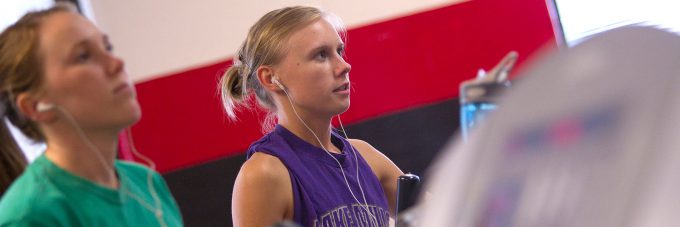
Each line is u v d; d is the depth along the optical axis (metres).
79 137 1.12
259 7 3.47
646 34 0.36
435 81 3.59
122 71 1.11
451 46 3.58
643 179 0.33
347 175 1.85
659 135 0.33
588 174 0.33
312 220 1.76
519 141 0.35
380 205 1.89
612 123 0.34
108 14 3.38
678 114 0.33
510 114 0.36
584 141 0.34
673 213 0.32
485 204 0.35
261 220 1.75
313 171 1.81
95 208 1.14
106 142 1.14
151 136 3.43
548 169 0.34
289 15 1.84
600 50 0.36
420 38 3.57
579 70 0.36
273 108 1.92
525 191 0.34
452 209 0.36
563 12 3.63
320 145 1.86
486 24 3.60
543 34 3.62
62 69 1.08
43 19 1.10
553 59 0.37
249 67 1.89
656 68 0.35
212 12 3.45
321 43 1.80
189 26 3.44
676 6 3.66
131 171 1.34
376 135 3.57
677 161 0.33
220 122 3.46
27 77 1.09
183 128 3.45
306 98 1.81
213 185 3.48
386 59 3.55
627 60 0.35
